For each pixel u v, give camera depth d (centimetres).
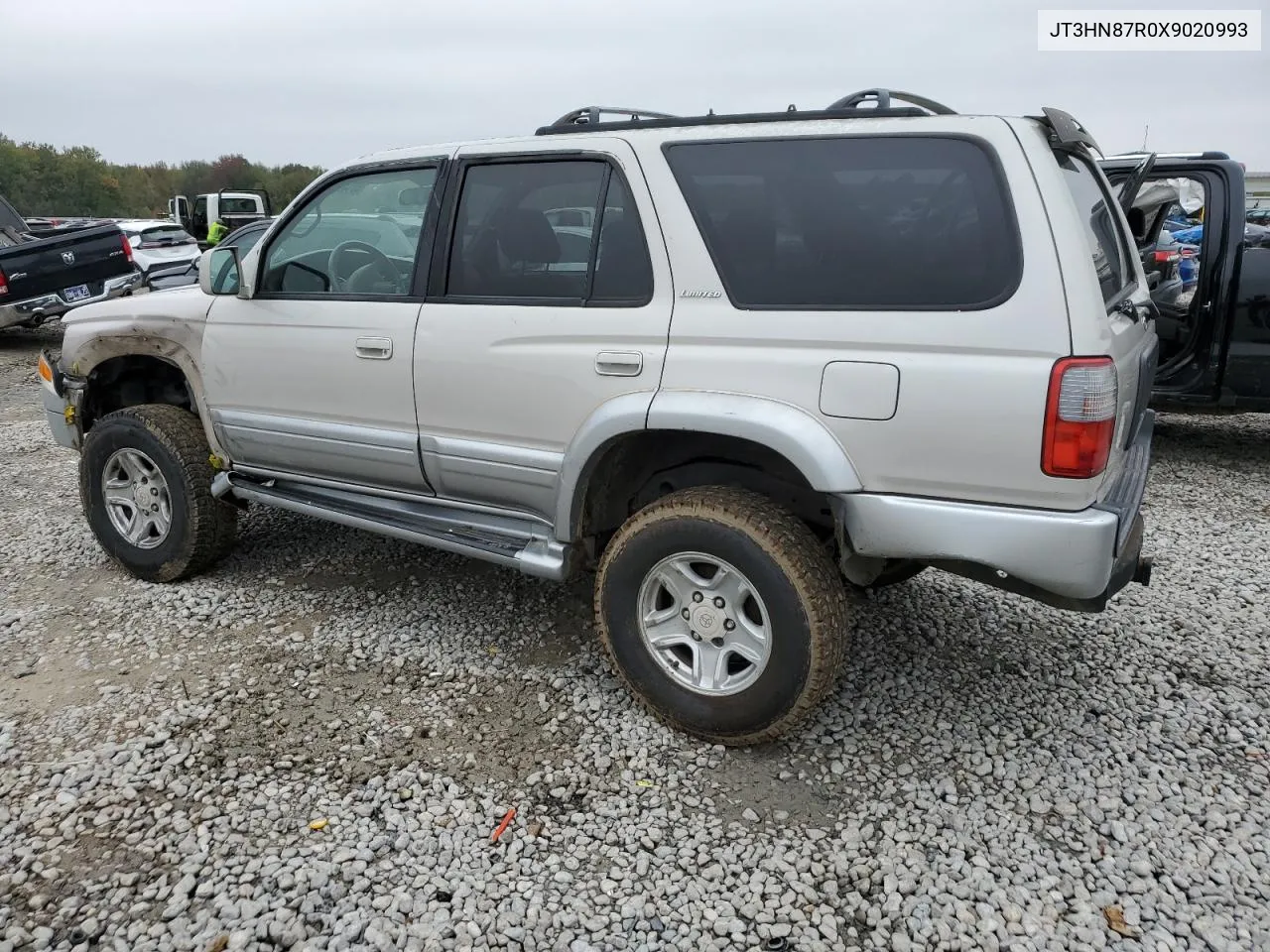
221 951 212
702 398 266
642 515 288
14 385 970
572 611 386
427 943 215
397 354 327
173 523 403
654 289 277
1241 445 662
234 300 375
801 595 260
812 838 251
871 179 252
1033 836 251
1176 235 706
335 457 358
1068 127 256
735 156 270
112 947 213
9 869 237
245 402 376
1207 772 278
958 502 246
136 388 447
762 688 270
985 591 400
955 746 291
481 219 313
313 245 357
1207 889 230
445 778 275
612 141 288
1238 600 395
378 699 319
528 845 248
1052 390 228
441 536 340
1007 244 235
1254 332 568
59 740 292
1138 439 332
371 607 390
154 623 376
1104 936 216
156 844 246
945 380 238
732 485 299
